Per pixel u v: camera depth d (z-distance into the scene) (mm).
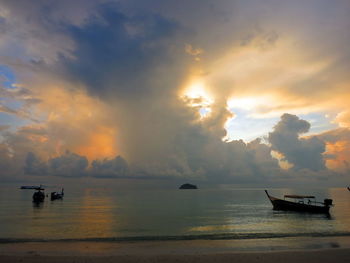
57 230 37000
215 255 20922
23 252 22688
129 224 43250
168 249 24031
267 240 28188
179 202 101562
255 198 131000
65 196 153750
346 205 83875
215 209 71062
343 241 27312
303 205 58719
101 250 23641
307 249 23609
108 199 124188
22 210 67438
